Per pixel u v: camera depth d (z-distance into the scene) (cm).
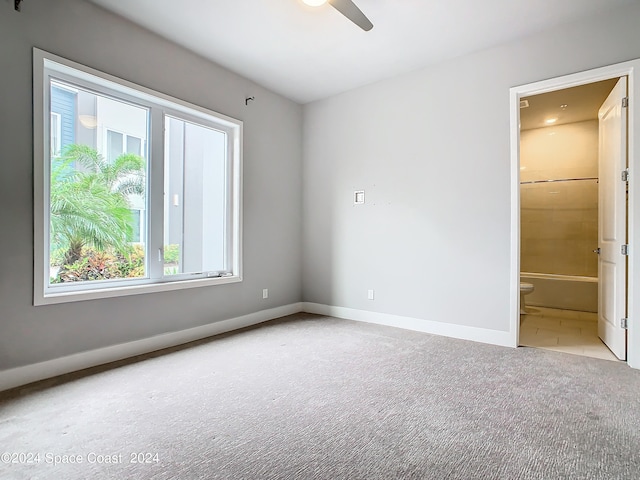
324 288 441
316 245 448
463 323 335
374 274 396
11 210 222
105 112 278
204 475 139
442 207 347
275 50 321
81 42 250
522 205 534
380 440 165
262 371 251
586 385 226
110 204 281
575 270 501
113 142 282
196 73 328
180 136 332
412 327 367
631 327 258
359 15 230
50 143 246
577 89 377
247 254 387
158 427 175
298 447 159
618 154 277
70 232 257
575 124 497
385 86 384
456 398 209
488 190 321
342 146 420
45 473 139
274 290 422
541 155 521
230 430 173
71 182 258
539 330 367
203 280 337
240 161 375
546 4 255
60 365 243
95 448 157
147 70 290
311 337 338
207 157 355
